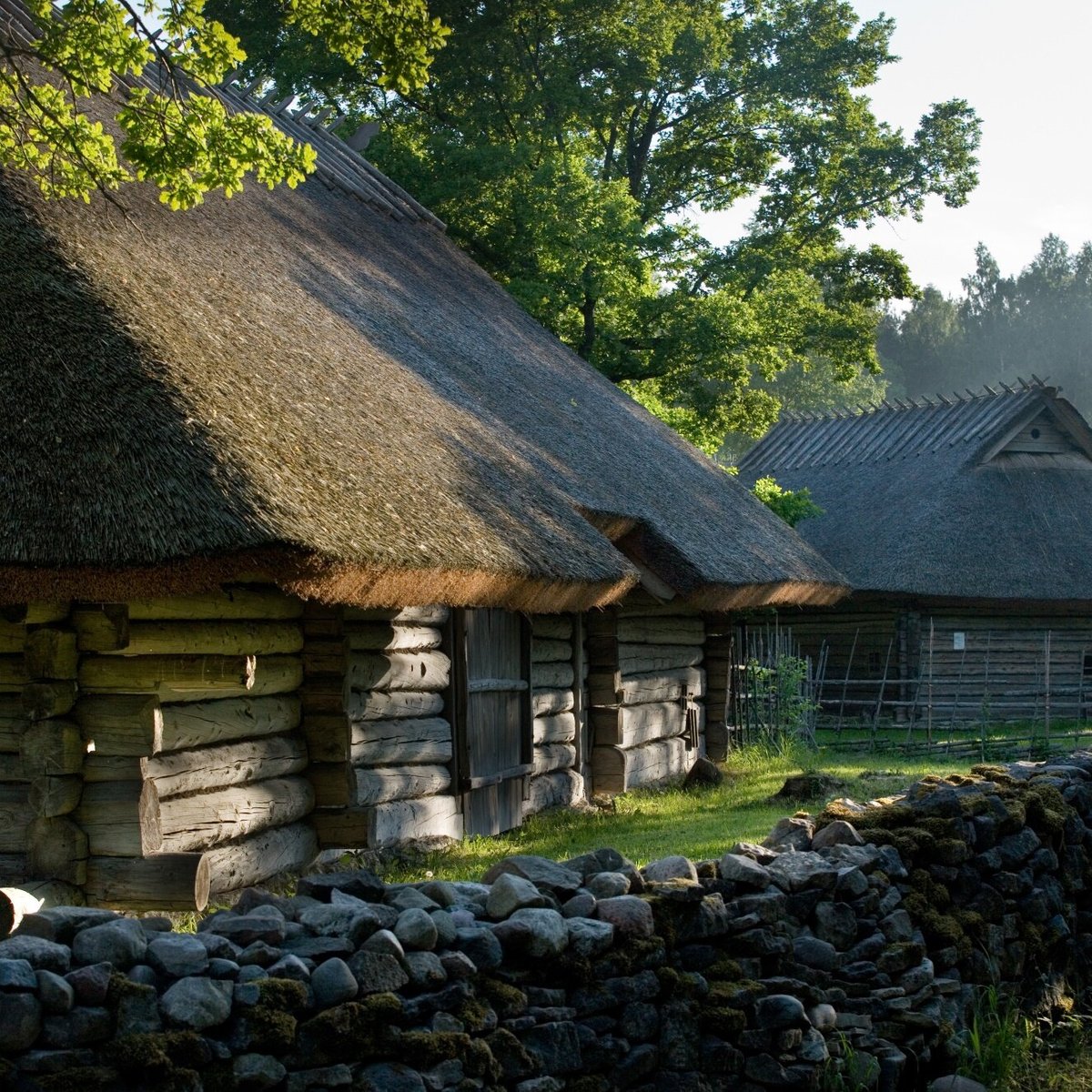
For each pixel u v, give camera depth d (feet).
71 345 22.94
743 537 47.62
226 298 29.91
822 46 88.94
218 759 25.07
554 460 38.55
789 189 90.38
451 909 15.78
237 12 82.53
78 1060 12.51
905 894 20.01
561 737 40.70
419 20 28.48
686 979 16.89
